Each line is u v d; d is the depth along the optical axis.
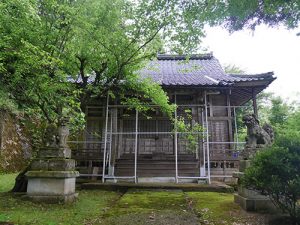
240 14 5.48
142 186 10.30
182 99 13.38
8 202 6.68
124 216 5.68
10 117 17.25
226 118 13.70
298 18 5.45
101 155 12.95
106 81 9.75
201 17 5.87
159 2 7.38
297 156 5.10
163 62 17.12
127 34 8.50
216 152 13.24
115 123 12.69
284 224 5.23
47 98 8.01
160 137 13.52
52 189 6.92
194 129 11.30
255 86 12.30
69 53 8.41
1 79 7.57
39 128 18.98
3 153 15.66
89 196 8.63
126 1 8.28
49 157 7.24
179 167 12.53
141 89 10.08
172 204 7.04
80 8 7.61
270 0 5.09
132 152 13.40
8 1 6.25
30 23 6.93
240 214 5.96
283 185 5.15
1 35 6.73
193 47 8.19
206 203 7.23
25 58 6.70
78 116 8.56
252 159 6.20
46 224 5.02
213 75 13.84
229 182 11.63
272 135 7.39
